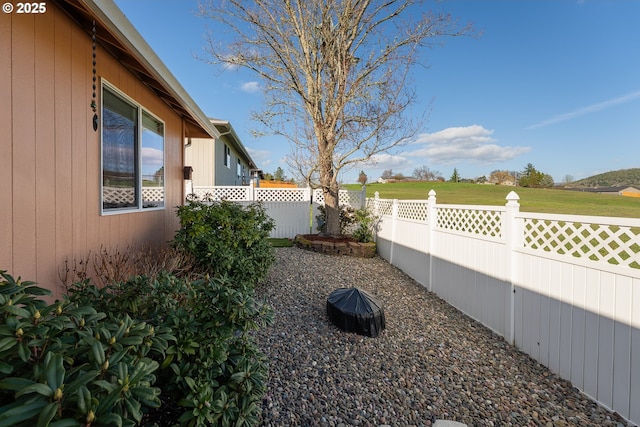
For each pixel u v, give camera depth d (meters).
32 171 2.31
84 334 1.24
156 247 4.72
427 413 2.17
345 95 7.59
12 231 2.14
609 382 2.23
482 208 3.76
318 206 9.80
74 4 2.46
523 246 3.11
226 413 1.51
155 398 1.17
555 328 2.69
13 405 0.95
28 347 1.09
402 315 3.97
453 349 3.10
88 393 0.97
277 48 8.20
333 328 3.45
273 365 2.67
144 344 1.39
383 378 2.57
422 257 5.28
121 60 3.55
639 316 2.06
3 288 1.29
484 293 3.67
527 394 2.41
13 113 2.14
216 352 1.69
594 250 2.38
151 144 4.55
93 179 3.07
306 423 2.02
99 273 3.00
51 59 2.49
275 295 4.42
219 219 4.45
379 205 7.77
